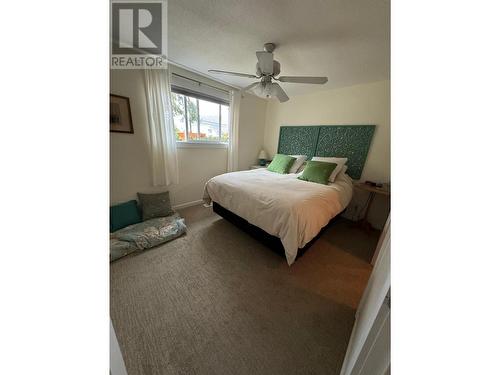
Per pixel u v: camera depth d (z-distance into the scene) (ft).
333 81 8.48
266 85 6.42
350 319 3.95
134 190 7.66
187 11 4.60
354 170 9.21
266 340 3.45
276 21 4.75
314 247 6.75
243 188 6.39
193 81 8.73
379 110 8.32
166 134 8.10
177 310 3.99
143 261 5.52
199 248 6.27
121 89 6.71
